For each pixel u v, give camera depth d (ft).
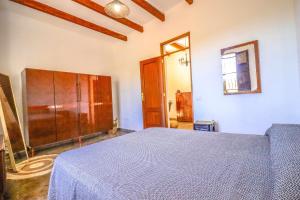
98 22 13.44
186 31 11.43
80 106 13.03
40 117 10.79
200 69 10.71
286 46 7.61
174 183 2.58
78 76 13.00
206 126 9.57
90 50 15.90
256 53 8.38
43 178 7.25
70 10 11.61
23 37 11.77
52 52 13.26
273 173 2.36
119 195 2.34
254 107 8.66
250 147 4.15
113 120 16.34
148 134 6.21
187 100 18.94
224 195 2.17
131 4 11.51
